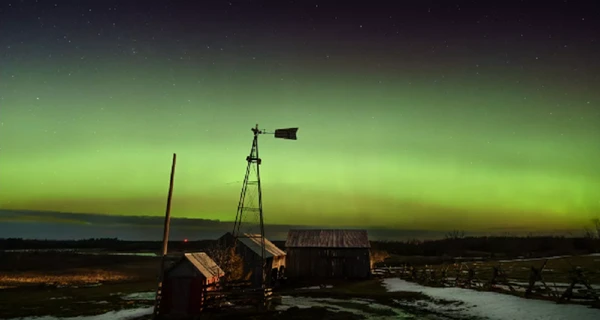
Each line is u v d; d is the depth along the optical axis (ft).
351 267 154.61
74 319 77.82
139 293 115.34
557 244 291.58
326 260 156.87
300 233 171.01
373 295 105.19
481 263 190.80
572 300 76.28
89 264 207.41
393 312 79.97
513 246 298.76
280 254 146.72
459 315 73.82
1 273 169.07
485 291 99.91
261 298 82.12
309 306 89.04
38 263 203.72
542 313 67.92
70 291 120.47
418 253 270.67
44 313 84.33
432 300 92.58
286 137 109.70
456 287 112.78
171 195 79.82
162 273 77.82
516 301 81.76
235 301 84.53
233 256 120.06
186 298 77.30
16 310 87.76
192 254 85.46
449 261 216.95
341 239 162.91
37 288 127.95
